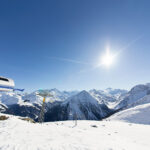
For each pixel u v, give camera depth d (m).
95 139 16.59
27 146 10.80
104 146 13.20
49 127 23.00
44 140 13.21
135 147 15.41
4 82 15.46
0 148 9.95
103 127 46.59
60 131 19.67
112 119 104.44
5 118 27.59
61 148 11.11
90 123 59.72
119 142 17.30
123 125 54.81
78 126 46.94
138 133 36.00
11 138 12.88
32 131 17.25
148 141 25.28
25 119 33.84
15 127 18.64
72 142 13.48
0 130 16.17
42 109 30.11
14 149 9.88
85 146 12.36
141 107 115.69
